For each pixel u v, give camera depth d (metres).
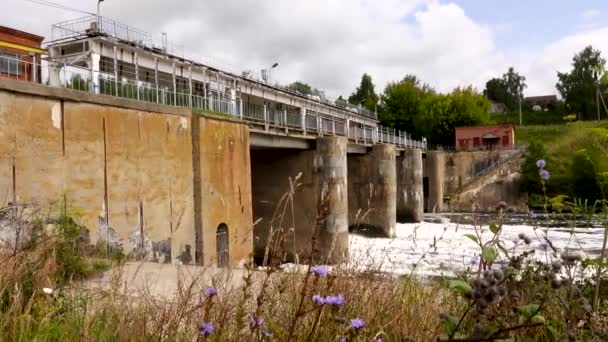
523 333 3.25
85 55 24.91
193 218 20.06
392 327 3.76
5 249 6.36
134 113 17.27
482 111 83.25
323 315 3.19
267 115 28.77
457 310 4.09
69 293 4.68
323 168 32.28
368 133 44.62
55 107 14.37
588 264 4.17
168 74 30.50
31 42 25.86
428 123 83.06
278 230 4.31
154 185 17.98
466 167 65.19
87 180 15.27
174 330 3.42
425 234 40.28
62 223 11.53
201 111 21.30
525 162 56.88
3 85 12.76
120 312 3.93
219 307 3.70
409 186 51.28
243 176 23.83
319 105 53.66
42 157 13.88
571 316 3.25
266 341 2.94
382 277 5.10
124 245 16.34
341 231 31.09
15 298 3.91
